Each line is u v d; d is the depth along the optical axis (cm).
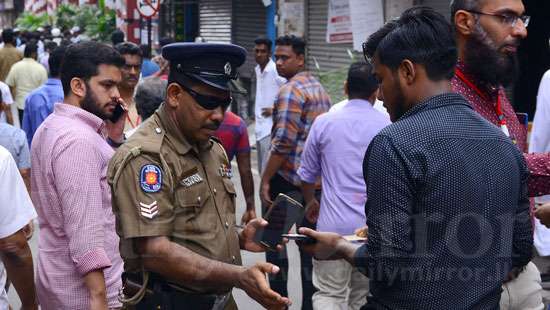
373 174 263
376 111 500
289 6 1397
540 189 357
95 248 363
